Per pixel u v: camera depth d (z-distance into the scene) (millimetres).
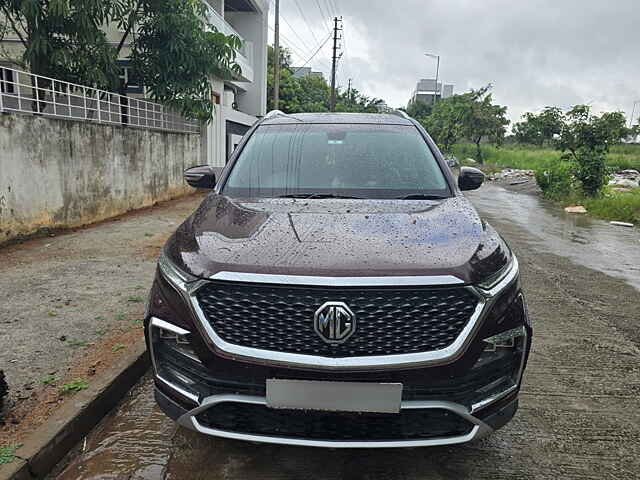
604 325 4703
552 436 2896
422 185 3178
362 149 3473
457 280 2098
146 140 10625
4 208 6539
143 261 6059
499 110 38812
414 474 2527
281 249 2240
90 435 2816
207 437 2814
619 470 2604
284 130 3715
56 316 4211
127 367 3305
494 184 23359
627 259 7574
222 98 17469
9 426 2643
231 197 3066
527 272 6582
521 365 2295
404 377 2043
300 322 2068
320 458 2639
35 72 9055
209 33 11250
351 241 2314
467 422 2150
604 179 15711
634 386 3529
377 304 2068
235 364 2086
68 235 7461
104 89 9992
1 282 5113
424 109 56969
